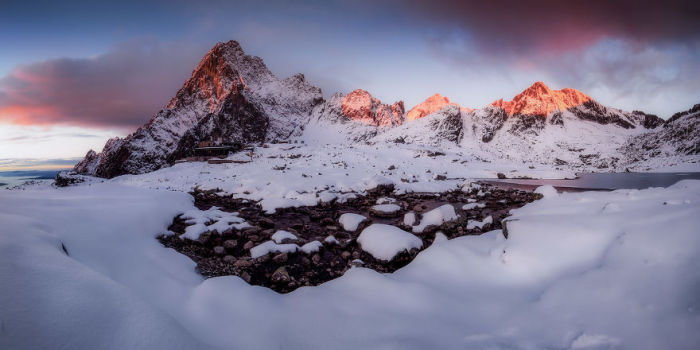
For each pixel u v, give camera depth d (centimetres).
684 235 395
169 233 884
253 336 389
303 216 1422
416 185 2611
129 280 502
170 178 3095
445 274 571
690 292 327
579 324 350
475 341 364
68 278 318
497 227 1148
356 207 1716
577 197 723
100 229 654
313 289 564
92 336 260
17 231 419
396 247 771
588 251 475
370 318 434
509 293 469
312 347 369
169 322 311
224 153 5759
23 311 253
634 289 364
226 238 946
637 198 581
